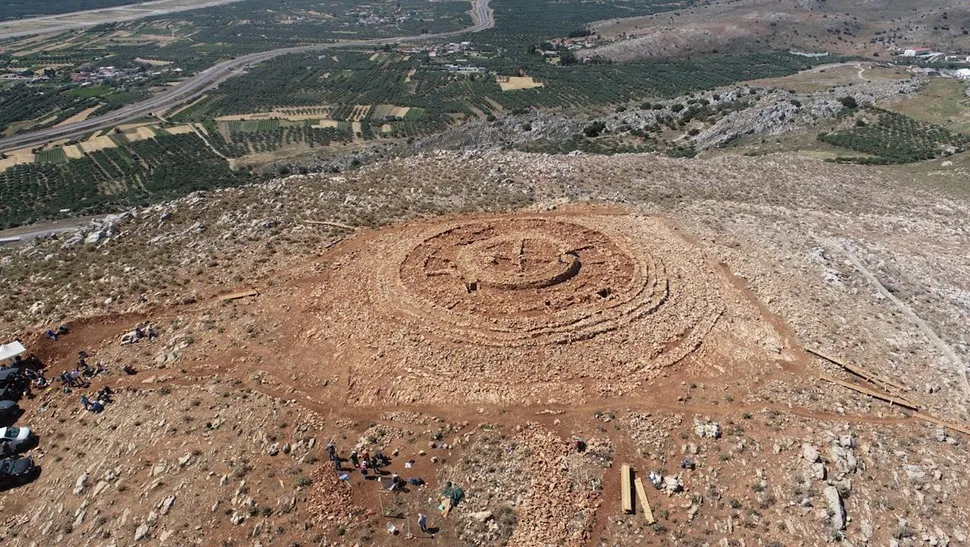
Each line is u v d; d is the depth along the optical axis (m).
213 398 33.00
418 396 33.16
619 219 52.78
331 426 31.22
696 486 27.98
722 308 40.41
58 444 30.98
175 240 50.25
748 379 34.66
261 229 50.66
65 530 26.83
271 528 26.14
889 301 42.53
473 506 27.05
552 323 38.12
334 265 45.03
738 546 25.34
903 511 26.64
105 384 34.47
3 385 34.44
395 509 26.86
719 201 60.19
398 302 40.44
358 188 59.72
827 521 26.20
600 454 29.52
